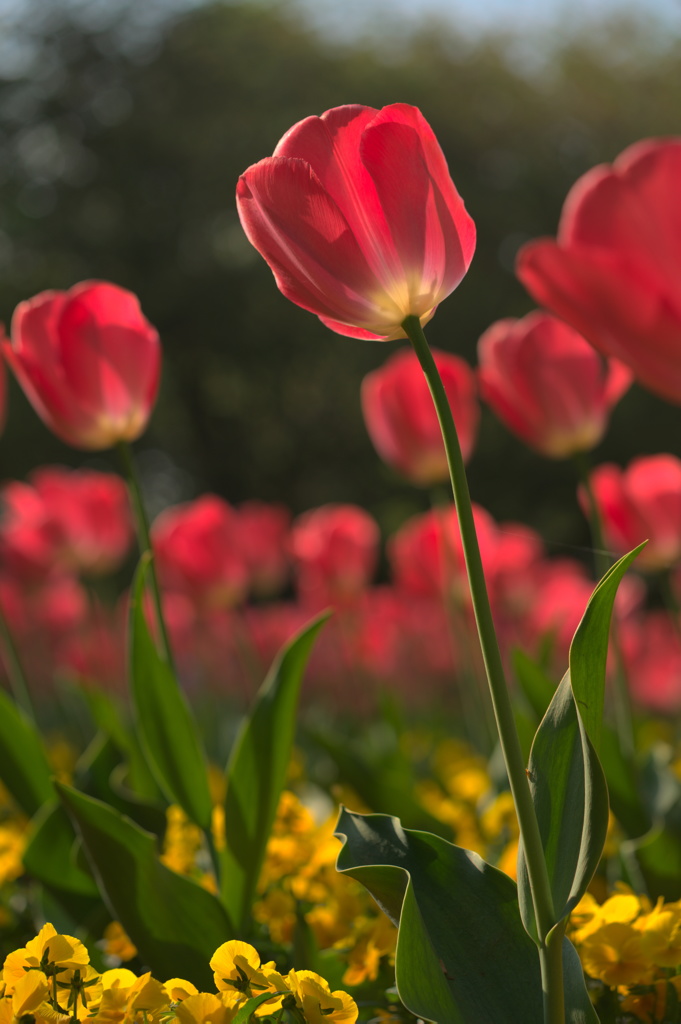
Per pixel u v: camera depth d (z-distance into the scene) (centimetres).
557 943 76
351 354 1055
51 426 97
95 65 1099
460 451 77
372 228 78
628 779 99
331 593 203
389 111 78
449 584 131
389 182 77
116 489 181
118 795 103
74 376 95
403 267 78
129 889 87
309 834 103
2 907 104
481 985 79
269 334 1062
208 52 1103
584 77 1116
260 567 203
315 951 88
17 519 210
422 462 127
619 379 107
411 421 125
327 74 1098
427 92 1082
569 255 79
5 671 291
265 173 78
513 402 107
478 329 988
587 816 77
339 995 79
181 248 1092
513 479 984
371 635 255
